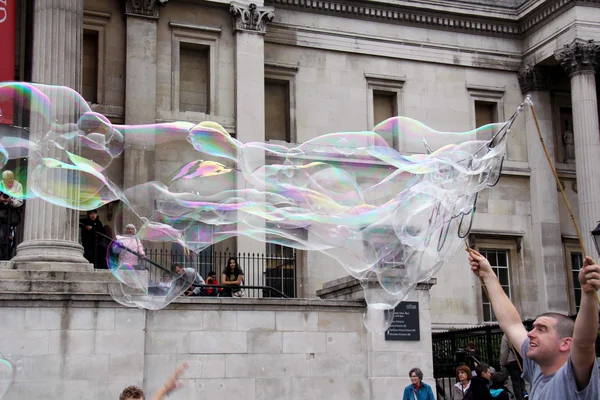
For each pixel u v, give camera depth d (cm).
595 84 3597
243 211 1902
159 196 1995
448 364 2428
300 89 3450
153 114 3012
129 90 2995
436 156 1494
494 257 3688
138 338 1717
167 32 3138
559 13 3591
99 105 2962
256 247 2962
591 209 3419
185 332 1788
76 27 2139
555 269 3647
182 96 3162
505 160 3731
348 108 3512
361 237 1677
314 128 3438
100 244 2109
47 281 1675
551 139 3762
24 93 1894
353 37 3562
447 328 3450
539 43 3703
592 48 3481
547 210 3688
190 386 1766
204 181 2145
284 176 1836
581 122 3481
